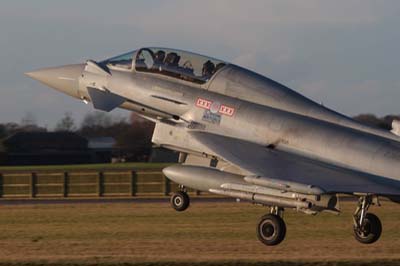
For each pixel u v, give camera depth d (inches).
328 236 2876.5
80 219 3511.3
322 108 2711.6
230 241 2723.9
